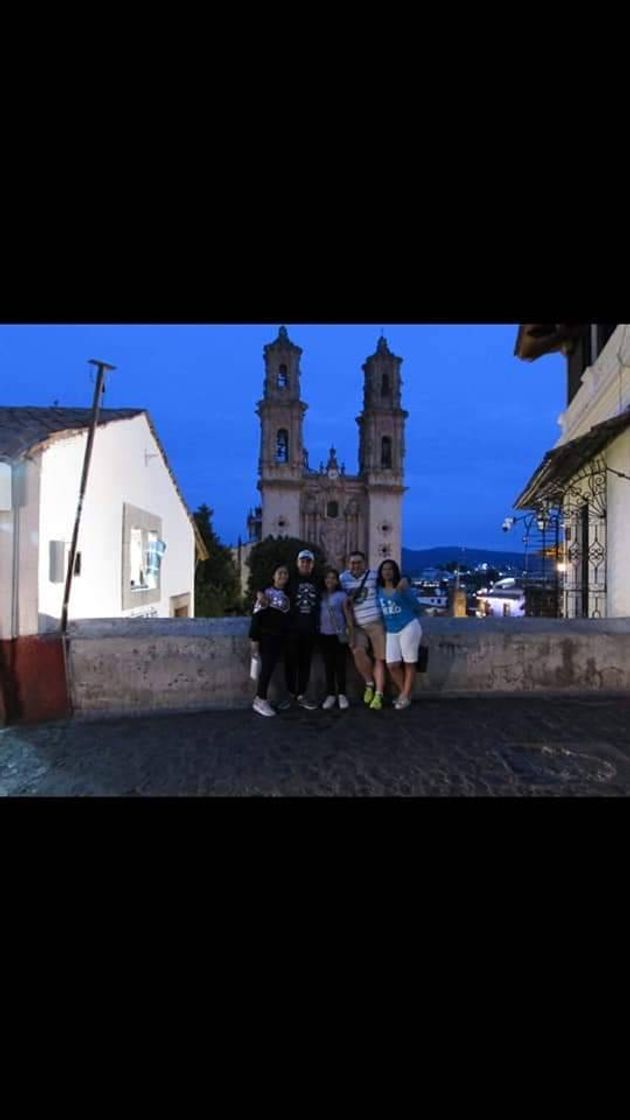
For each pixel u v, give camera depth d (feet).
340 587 20.65
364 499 223.30
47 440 20.95
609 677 22.12
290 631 19.86
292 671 20.42
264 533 214.28
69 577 21.06
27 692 19.53
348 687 21.75
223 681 21.21
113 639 20.58
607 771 14.34
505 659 22.03
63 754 16.05
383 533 220.84
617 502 29.58
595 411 32.60
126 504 31.22
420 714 19.27
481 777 14.01
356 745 16.26
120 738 17.43
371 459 221.25
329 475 222.89
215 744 16.61
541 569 45.42
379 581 20.25
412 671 19.88
